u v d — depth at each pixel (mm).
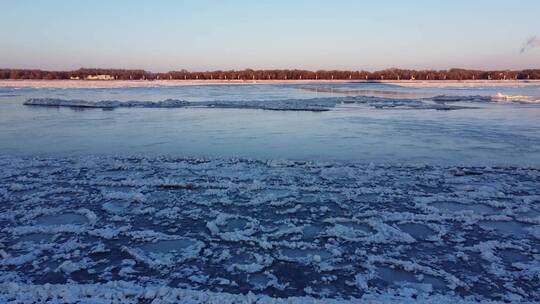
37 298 4137
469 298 4250
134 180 8430
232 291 4379
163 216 6531
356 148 12227
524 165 10062
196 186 8023
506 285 4520
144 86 62656
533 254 5305
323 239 5688
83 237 5746
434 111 23109
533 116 20406
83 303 4062
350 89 55656
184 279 4621
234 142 13219
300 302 4016
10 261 4996
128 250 5305
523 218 6445
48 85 62125
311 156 11148
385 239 5656
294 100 31656
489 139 13750
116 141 13391
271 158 10906
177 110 23516
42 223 6316
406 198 7391
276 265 4945
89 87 56531
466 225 6199
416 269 4855
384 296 4277
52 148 12250
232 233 5824
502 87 61562
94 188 7996
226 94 42219
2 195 7602
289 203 7109
